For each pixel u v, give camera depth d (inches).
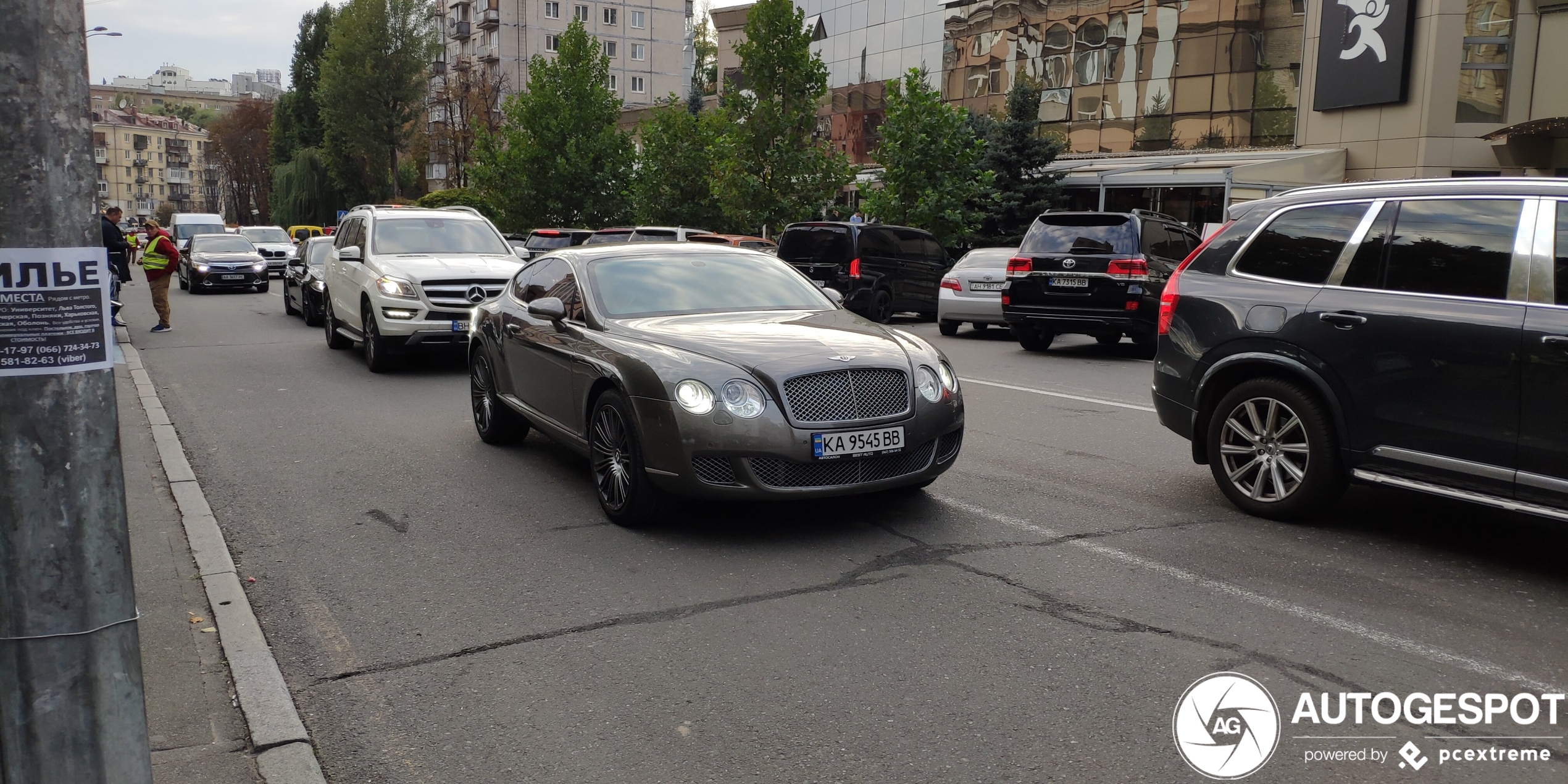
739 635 164.9
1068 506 237.5
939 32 1628.9
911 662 153.7
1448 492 194.2
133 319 757.3
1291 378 220.5
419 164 3011.8
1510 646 158.1
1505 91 965.8
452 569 199.3
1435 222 200.8
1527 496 183.0
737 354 214.2
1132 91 1318.9
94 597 86.0
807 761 126.2
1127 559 199.2
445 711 141.2
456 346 466.0
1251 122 1198.3
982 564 197.3
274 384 441.1
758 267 282.0
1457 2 962.7
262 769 125.2
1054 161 1181.7
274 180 3100.4
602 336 239.1
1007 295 547.2
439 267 470.3
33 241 80.4
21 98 79.0
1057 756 126.6
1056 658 154.7
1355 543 209.0
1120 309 518.3
